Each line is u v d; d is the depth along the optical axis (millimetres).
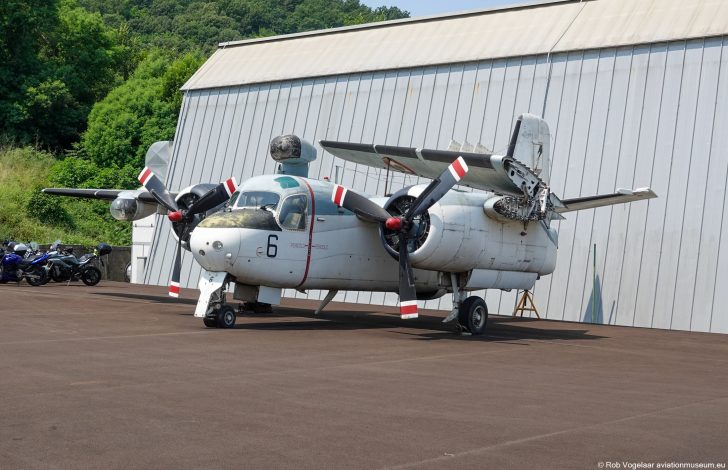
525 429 7820
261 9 126688
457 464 6508
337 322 19453
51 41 63531
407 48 30156
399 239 17125
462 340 16688
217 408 8383
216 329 16250
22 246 28562
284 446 6938
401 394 9531
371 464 6457
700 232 22703
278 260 16953
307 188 17719
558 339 17797
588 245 24562
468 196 18141
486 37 28359
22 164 51812
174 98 58406
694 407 9258
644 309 23172
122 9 120688
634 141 24250
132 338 14211
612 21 25859
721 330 21828
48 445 6777
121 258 39969
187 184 34281
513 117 26562
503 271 18562
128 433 7242
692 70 23703
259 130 32875
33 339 13633
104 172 51625
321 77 31656
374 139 29500
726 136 22781
